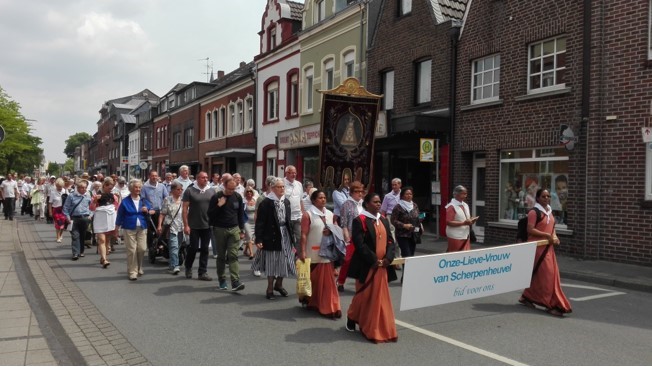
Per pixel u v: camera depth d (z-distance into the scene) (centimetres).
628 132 1084
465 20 1502
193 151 3928
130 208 941
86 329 620
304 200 1005
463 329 628
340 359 517
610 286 920
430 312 714
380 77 1872
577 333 614
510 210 1387
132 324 645
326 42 2181
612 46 1116
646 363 512
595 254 1134
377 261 578
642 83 1063
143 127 5644
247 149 2811
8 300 747
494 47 1404
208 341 577
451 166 1538
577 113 1177
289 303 767
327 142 1328
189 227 948
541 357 526
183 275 992
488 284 670
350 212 788
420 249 1362
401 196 917
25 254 1229
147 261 1158
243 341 577
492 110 1409
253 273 1011
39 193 2259
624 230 1089
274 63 2631
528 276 712
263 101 2739
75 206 1168
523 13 1322
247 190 1227
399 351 544
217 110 3472
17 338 569
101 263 1080
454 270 639
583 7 1171
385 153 1789
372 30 1916
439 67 1587
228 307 739
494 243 1395
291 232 795
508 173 1393
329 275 693
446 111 1538
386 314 579
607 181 1120
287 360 514
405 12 1766
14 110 3869
